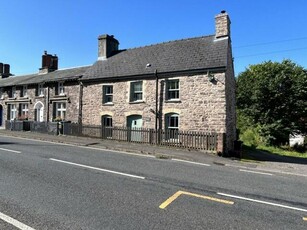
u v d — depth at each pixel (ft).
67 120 80.33
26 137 65.00
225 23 63.41
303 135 111.96
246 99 128.98
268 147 94.99
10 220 16.07
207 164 39.96
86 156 40.04
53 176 26.71
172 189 24.25
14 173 27.25
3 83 107.65
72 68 94.58
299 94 105.09
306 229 16.92
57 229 15.11
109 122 70.59
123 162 36.73
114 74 69.77
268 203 21.80
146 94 64.23
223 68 55.42
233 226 16.78
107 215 17.46
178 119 59.98
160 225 16.31
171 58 65.72
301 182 31.17
